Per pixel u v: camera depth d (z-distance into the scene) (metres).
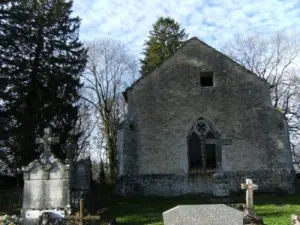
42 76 23.42
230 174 20.27
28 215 12.95
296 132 33.81
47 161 13.56
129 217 13.97
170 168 20.61
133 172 20.62
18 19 21.94
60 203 13.04
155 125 21.25
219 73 21.80
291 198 18.11
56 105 23.77
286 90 34.25
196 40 22.41
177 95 21.59
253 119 21.03
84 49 26.59
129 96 21.81
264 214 13.61
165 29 39.66
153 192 20.30
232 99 21.38
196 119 21.20
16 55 22.31
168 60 22.19
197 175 20.44
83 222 10.94
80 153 41.06
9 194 16.59
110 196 20.00
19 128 21.83
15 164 22.20
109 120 36.03
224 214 8.31
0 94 21.67
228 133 20.91
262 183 20.06
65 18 25.58
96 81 36.03
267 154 20.50
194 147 21.72
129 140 21.00
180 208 8.49
